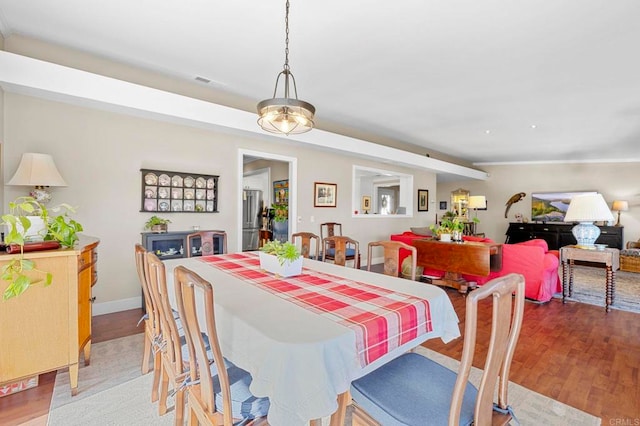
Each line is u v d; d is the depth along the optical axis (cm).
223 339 135
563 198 815
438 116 473
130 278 350
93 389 199
